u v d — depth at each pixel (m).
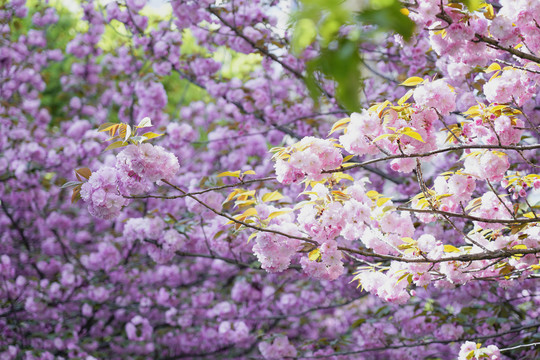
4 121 7.34
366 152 2.46
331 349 5.66
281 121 6.77
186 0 5.64
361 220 2.55
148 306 7.38
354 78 0.67
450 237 4.44
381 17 0.68
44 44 8.73
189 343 7.42
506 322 4.64
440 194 2.77
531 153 4.39
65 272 6.91
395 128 2.36
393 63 5.38
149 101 7.12
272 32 5.70
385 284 2.80
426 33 4.66
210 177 5.23
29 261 7.41
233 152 7.12
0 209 7.56
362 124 2.35
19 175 7.19
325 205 2.57
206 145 7.30
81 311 7.41
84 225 8.12
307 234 2.67
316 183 2.71
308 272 2.69
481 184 4.74
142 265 7.30
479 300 5.34
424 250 2.71
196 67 7.00
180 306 7.52
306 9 0.67
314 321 7.56
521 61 2.94
